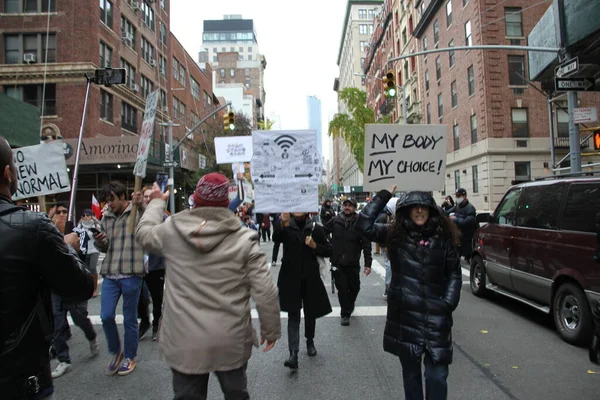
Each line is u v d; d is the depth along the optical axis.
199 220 2.58
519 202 6.86
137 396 4.04
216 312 2.50
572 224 5.44
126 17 27.27
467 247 9.83
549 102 15.20
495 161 23.97
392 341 3.16
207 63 50.41
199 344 2.43
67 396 4.05
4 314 1.83
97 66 23.39
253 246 2.65
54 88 22.81
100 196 4.77
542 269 5.93
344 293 6.25
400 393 3.99
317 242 4.86
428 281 3.09
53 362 5.04
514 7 24.41
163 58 34.62
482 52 24.34
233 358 2.50
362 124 33.34
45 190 5.20
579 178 5.56
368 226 3.38
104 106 24.47
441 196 31.59
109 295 4.57
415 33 35.75
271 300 2.62
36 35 23.05
